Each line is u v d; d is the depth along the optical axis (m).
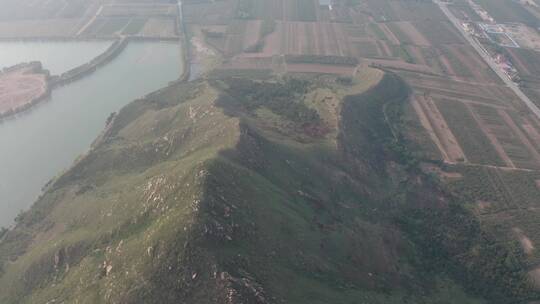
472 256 174.00
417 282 156.25
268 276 118.12
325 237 148.88
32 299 139.88
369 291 139.25
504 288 161.88
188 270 112.50
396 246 168.62
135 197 151.62
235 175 144.75
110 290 117.25
